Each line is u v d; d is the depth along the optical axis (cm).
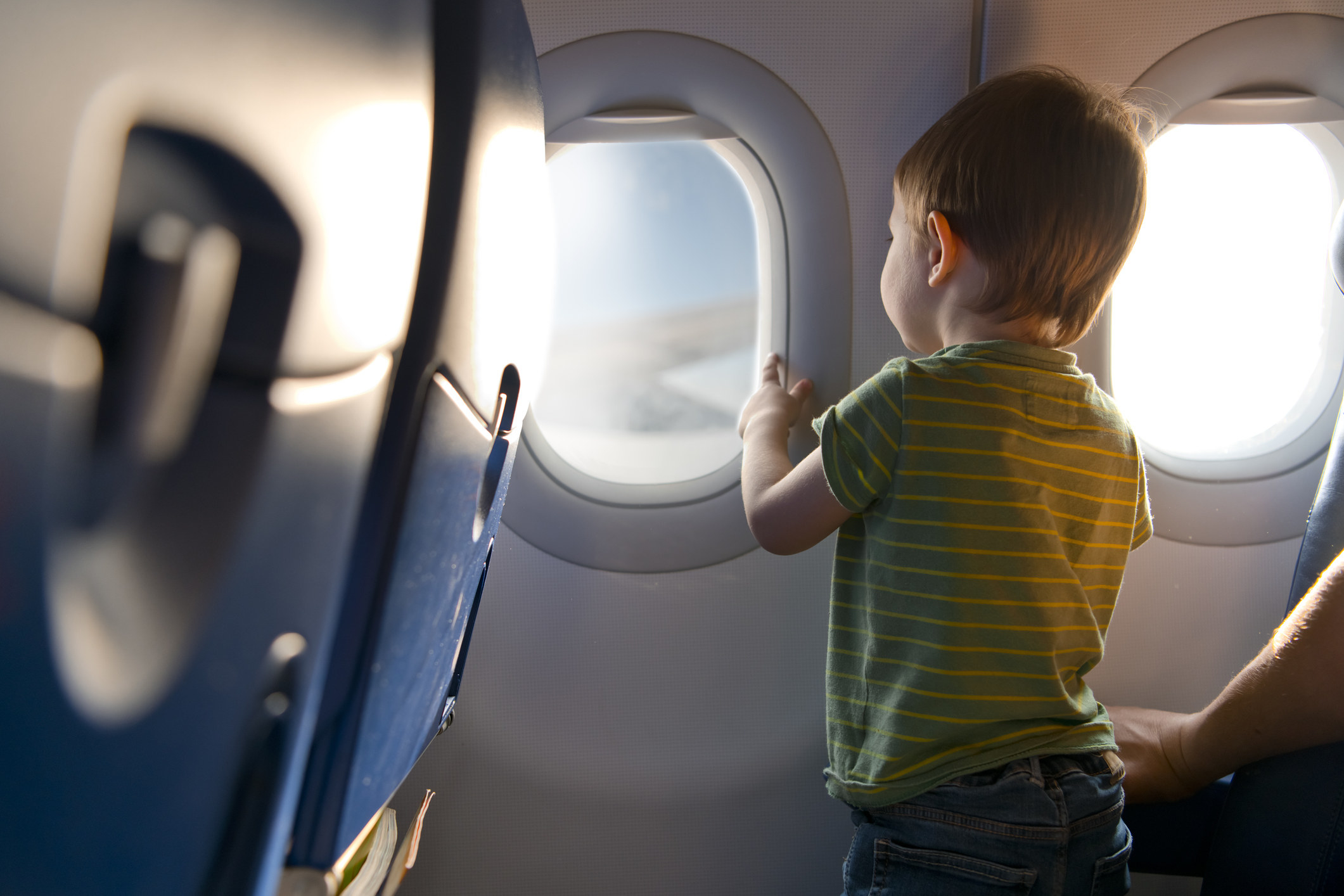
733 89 110
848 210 114
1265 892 85
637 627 121
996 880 78
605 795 123
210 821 34
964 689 80
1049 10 109
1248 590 124
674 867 125
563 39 109
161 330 29
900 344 117
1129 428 93
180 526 31
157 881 32
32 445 26
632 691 122
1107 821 82
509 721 122
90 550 28
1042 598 82
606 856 124
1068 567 84
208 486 31
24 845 28
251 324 31
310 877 41
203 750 33
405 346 38
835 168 112
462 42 38
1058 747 82
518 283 50
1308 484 122
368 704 41
